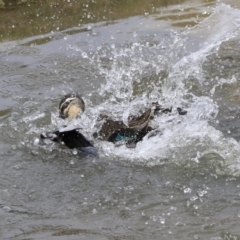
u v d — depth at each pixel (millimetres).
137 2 18391
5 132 9414
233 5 17156
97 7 17938
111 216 7082
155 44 13883
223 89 10945
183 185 7730
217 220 6883
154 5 18000
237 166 8125
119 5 18078
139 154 8555
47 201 7500
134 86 11320
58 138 8703
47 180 8016
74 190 7730
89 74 12078
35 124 9703
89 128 9023
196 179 7871
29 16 17156
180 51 13234
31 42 14656
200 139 8797
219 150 8516
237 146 8602
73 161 8492
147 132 8969
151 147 8672
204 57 12680
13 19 16922
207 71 11859
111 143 8828
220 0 17922
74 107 9156
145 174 8055
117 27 15648
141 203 7340
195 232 6645
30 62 13070
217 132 8984
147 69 12172
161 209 7180
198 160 8312
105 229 6793
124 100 10664
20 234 6773
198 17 16172
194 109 9930
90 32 15273
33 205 7414
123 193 7598
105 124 8969
